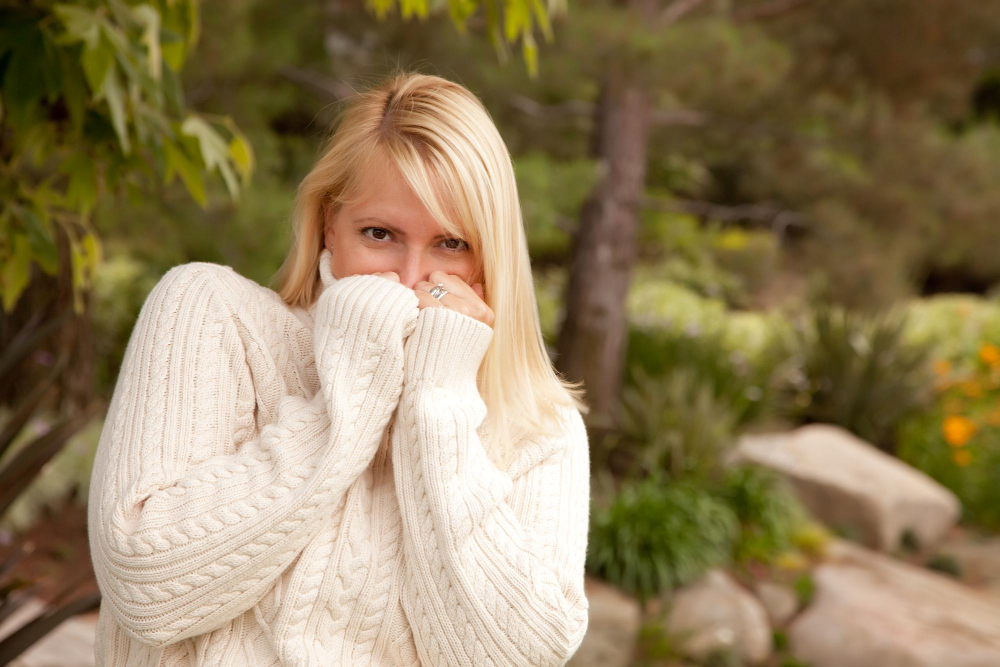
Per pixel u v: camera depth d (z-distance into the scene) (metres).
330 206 1.41
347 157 1.33
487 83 6.60
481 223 1.30
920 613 5.16
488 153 1.31
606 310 7.18
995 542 6.92
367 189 1.30
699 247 12.68
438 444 1.21
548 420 1.41
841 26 7.52
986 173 7.52
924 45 7.42
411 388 1.26
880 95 7.74
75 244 2.20
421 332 1.27
